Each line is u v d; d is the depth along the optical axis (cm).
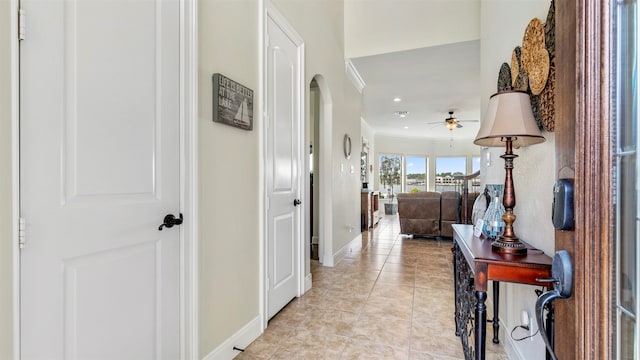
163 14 144
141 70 134
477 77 493
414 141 1096
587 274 61
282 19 256
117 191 123
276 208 248
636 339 55
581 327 62
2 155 90
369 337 212
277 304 248
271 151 240
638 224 56
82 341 111
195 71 160
